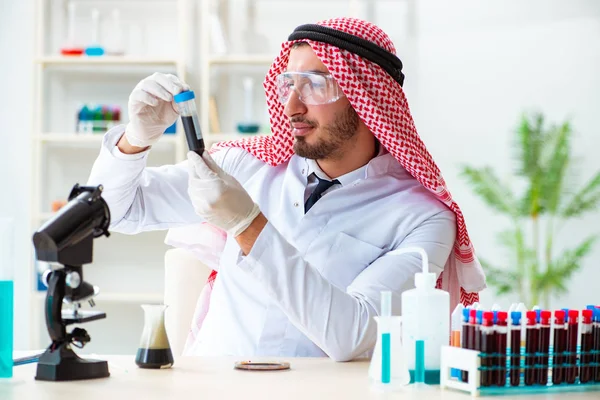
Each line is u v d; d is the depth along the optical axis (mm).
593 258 5781
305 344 2350
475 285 2469
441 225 2334
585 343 1605
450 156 5785
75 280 1544
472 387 1480
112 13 5707
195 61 5699
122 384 1510
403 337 1578
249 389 1486
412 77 5766
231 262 2455
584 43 5734
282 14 5676
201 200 1843
